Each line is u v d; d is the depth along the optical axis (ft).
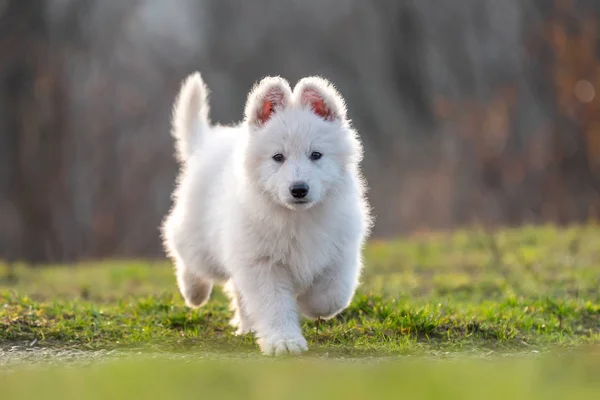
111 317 23.65
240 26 95.76
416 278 33.47
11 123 79.10
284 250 19.66
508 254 38.83
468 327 22.29
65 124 81.05
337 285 20.15
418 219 77.20
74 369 18.10
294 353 19.27
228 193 20.49
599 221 68.33
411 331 21.83
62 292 32.37
